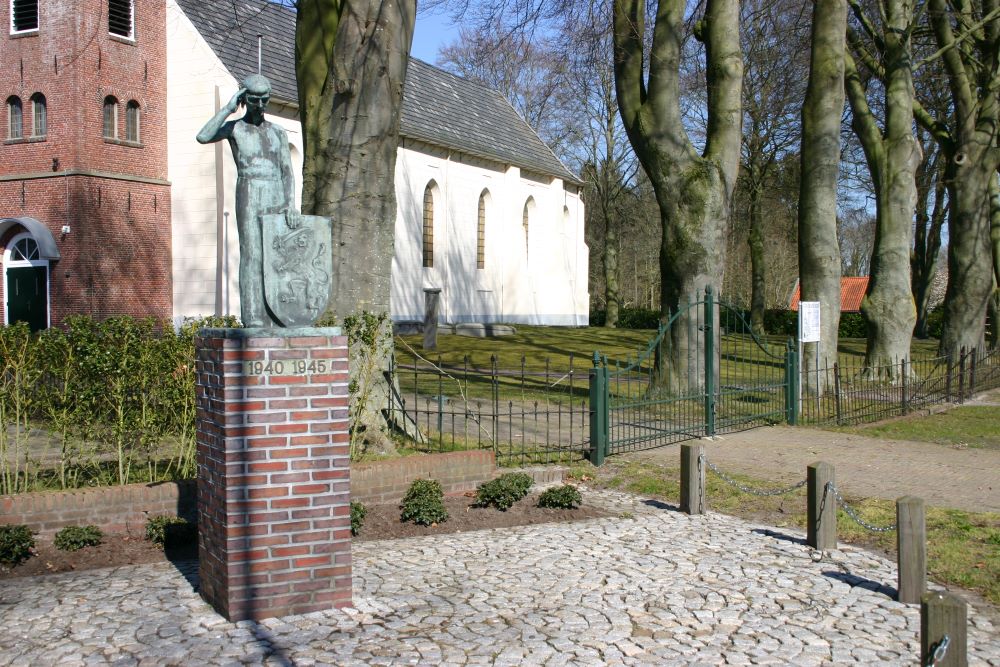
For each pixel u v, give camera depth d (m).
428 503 8.46
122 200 24.81
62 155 24.09
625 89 15.54
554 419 14.38
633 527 8.34
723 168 14.95
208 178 25.44
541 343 30.41
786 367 14.58
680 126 15.04
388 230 11.19
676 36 14.82
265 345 5.77
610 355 25.75
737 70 15.12
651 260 55.94
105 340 8.37
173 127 25.91
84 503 7.68
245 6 28.28
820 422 14.62
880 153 19.34
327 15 11.41
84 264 23.98
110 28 24.66
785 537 7.97
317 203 11.03
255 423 5.75
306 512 5.90
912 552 6.18
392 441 10.88
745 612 6.00
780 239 48.19
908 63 19.12
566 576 6.77
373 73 10.73
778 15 23.30
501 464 10.68
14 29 24.66
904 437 13.50
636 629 5.66
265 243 5.88
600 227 55.31
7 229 24.81
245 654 5.20
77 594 6.30
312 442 5.90
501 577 6.74
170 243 26.05
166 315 25.91
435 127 35.38
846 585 6.60
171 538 7.64
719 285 14.98
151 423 8.46
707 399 13.19
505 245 39.72
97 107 24.36
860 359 26.97
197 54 25.56
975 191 22.05
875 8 21.47
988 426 14.60
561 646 5.36
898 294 19.22
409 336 31.61
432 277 34.50
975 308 22.28
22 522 7.42
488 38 16.62
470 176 36.97
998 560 7.15
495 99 44.97
